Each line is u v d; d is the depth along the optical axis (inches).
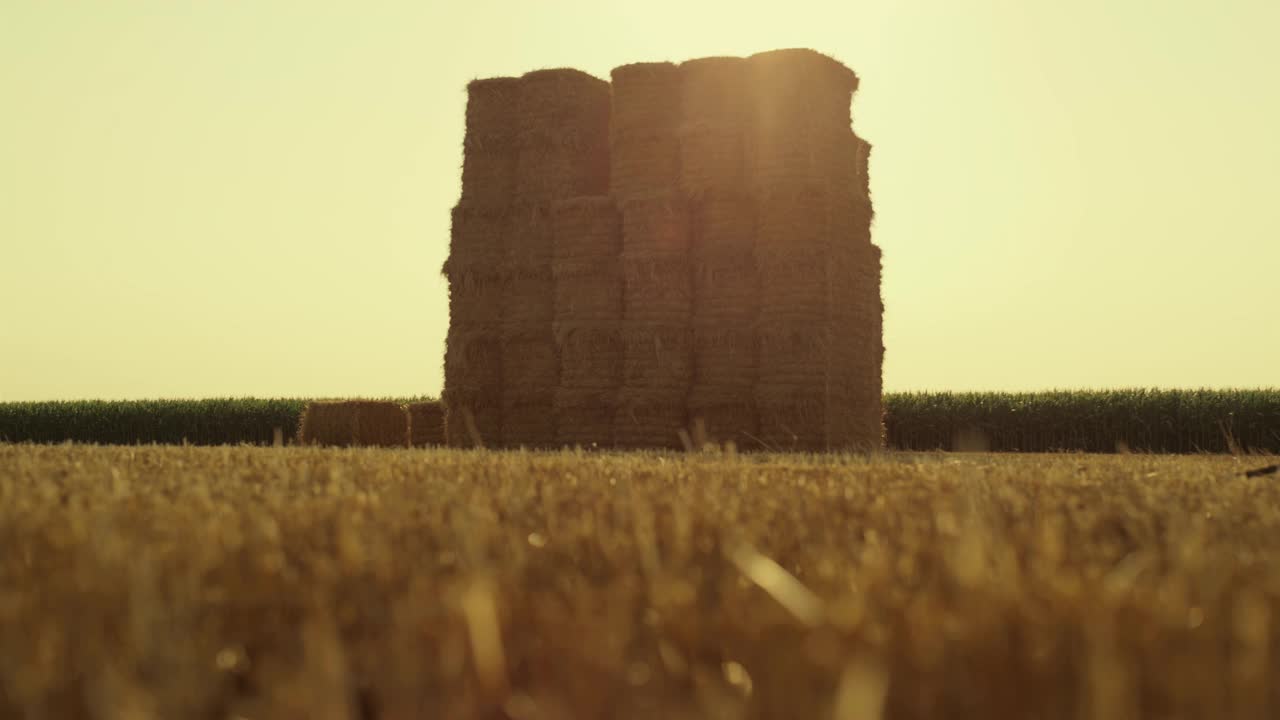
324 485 198.7
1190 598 81.3
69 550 104.4
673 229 684.7
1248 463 359.9
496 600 76.9
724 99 678.5
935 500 169.8
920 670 56.2
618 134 707.4
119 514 136.6
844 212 677.3
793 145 658.2
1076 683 54.4
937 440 1379.2
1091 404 1317.7
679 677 60.6
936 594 81.0
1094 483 227.5
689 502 155.5
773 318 655.1
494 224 760.3
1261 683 52.5
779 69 664.4
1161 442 1293.1
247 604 82.4
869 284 708.7
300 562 101.8
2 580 89.5
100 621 71.4
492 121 764.6
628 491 178.2
